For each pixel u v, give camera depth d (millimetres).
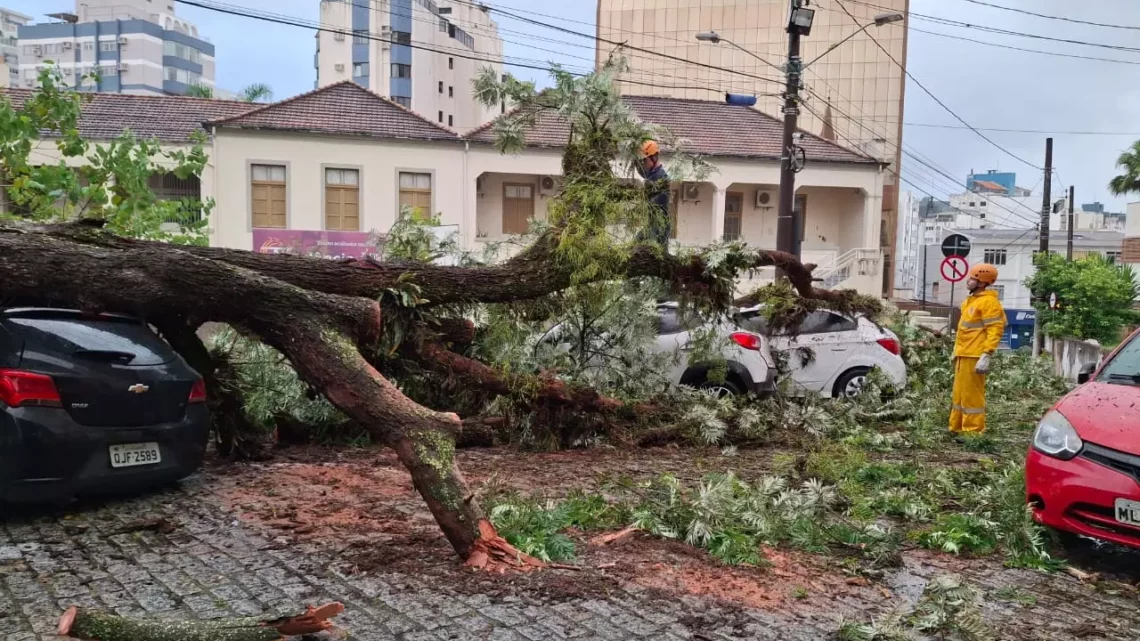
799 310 10125
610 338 8773
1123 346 6062
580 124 8047
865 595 4453
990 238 55406
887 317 11195
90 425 5449
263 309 5188
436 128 26219
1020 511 5469
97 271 5164
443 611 4035
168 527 5320
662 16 39812
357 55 57094
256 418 7531
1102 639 3975
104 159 8836
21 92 22859
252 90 40156
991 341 8891
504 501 5441
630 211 7645
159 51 83938
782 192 16828
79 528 5297
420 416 4863
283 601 4129
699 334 8914
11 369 5207
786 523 5398
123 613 3945
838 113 36969
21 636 3678
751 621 4023
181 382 6023
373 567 4609
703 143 27781
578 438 8180
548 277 7469
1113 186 29703
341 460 7402
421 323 7348
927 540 5398
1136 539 4645
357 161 25312
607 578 4523
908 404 10195
